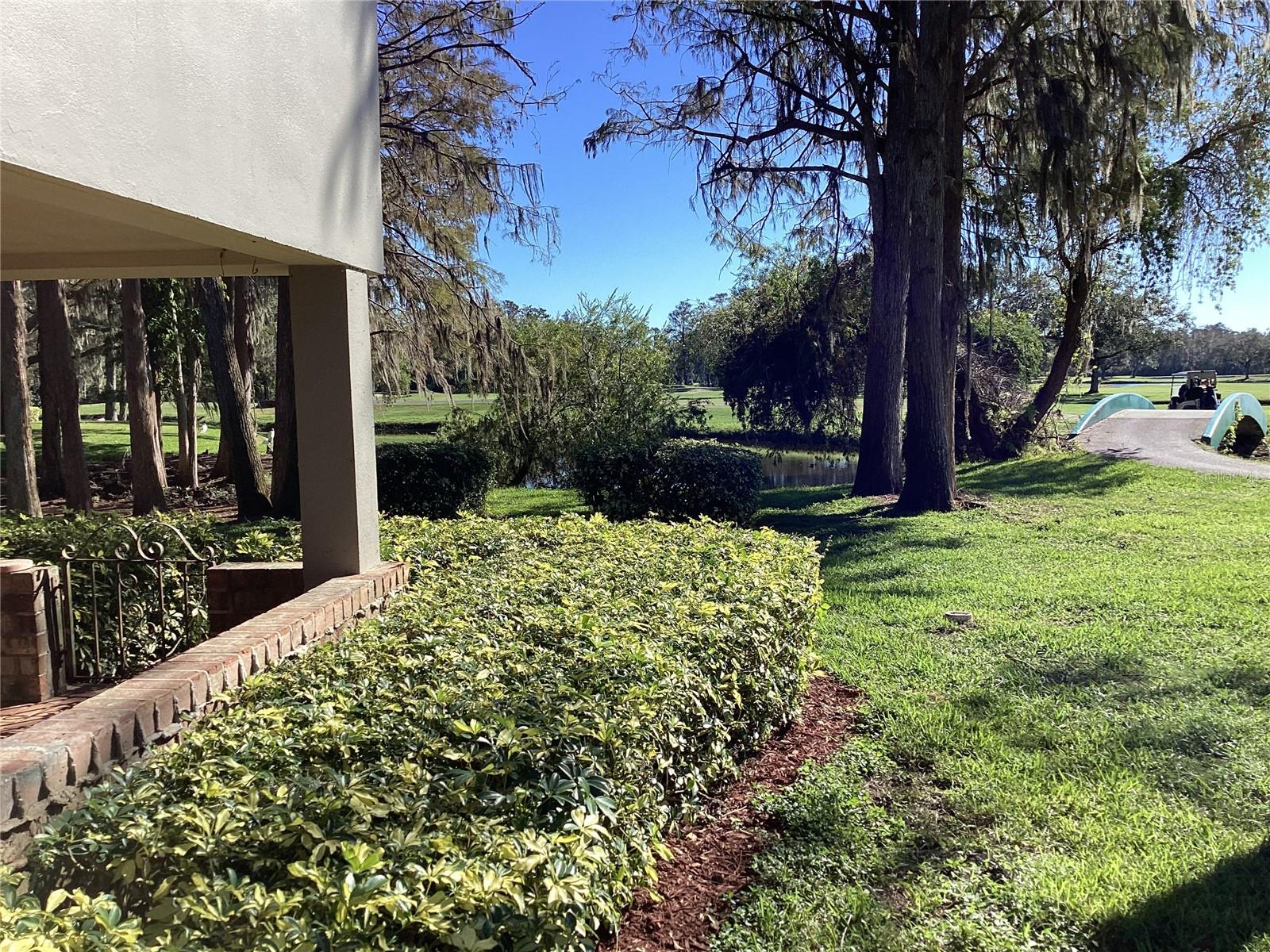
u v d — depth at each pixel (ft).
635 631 12.22
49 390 59.00
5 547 18.67
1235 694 16.83
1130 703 16.66
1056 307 85.81
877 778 13.88
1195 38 39.55
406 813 6.98
